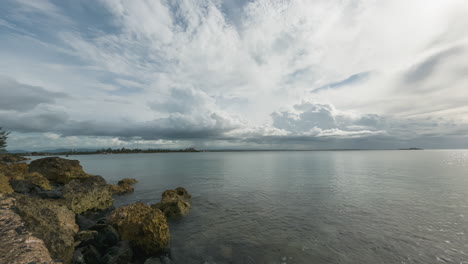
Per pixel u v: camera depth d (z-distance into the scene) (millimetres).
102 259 9617
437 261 10148
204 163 88188
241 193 25812
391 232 13453
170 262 10266
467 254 10727
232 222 15578
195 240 12633
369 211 17891
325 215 16953
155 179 39312
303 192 25891
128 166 73625
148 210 12734
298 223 15203
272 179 37688
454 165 65250
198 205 20391
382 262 10062
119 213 12711
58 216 10898
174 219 16344
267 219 16156
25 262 4578
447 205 19625
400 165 66375
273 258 10531
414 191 25969
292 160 102062
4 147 91500
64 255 8352
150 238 11125
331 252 11023
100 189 19984
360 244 11859
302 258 10484
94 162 101625
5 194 9289
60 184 28234
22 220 7152
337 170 52188
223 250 11414
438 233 13281
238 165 74375
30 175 24953
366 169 54156
